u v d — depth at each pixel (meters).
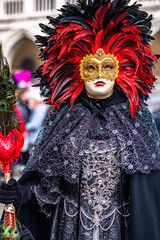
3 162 2.89
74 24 2.94
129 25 2.92
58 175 2.98
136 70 2.97
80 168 2.90
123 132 2.93
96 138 2.94
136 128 2.97
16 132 2.93
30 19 18.94
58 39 2.96
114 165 2.91
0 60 2.91
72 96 3.04
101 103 3.03
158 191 2.93
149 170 2.90
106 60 2.94
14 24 19.02
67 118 3.02
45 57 3.08
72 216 2.96
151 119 3.07
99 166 2.90
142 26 2.96
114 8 2.96
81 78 2.99
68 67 3.05
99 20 2.92
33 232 3.15
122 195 2.96
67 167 2.93
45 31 3.08
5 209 2.89
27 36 19.05
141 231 2.85
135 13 2.91
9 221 2.89
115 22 2.91
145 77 3.05
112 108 3.02
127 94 3.01
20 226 2.95
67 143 2.93
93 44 2.96
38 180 3.04
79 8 2.95
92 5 2.90
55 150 2.95
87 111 3.02
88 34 2.93
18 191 2.88
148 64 3.07
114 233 2.92
